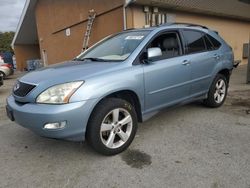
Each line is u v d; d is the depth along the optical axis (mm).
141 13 10492
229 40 16078
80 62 4148
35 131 3242
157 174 3098
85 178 3078
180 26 4754
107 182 2984
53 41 16016
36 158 3619
